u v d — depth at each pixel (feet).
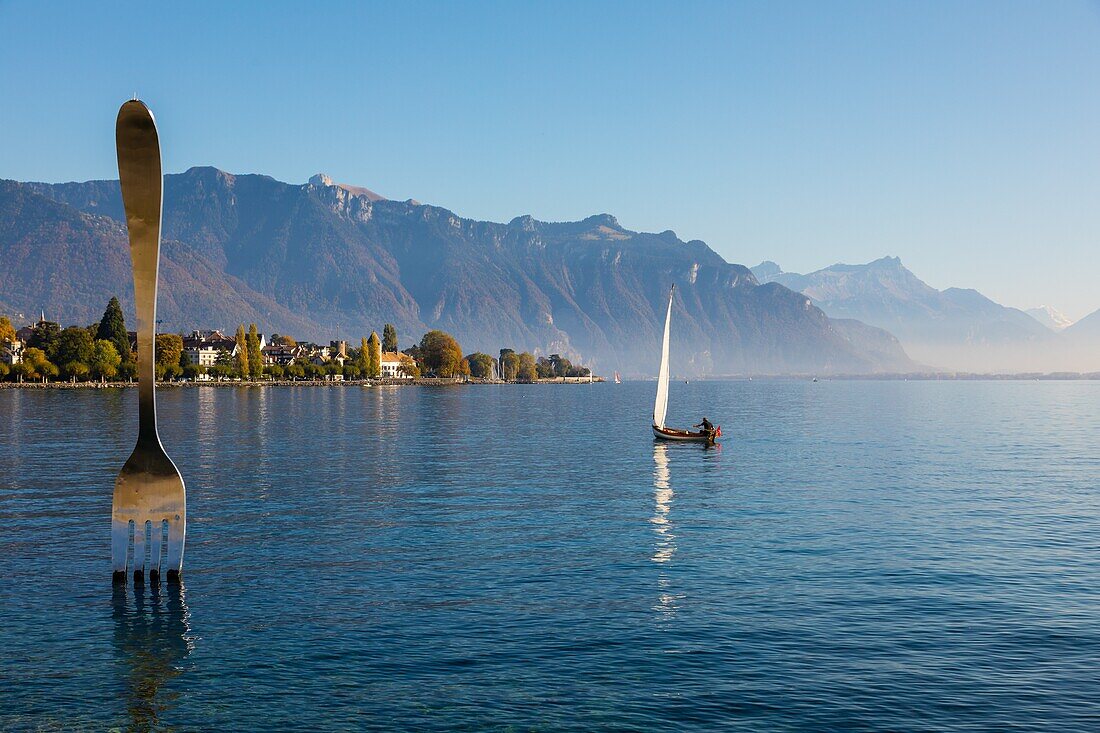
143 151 79.66
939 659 81.51
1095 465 244.42
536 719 68.90
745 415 556.51
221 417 435.94
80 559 116.26
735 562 118.11
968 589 104.73
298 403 623.36
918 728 67.67
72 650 82.58
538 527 142.61
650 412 574.56
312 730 67.15
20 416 417.49
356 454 260.62
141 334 91.91
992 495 182.50
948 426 435.53
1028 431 397.60
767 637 87.20
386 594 101.40
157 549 104.12
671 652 82.94
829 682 76.18
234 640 85.35
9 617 91.76
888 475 218.38
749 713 70.08
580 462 247.09
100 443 280.92
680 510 160.86
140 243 84.23
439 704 71.46
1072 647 84.69
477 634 87.56
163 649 82.89
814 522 148.87
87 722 68.23
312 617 92.38
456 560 118.52
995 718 69.36
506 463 241.96
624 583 106.93
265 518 149.48
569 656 81.82
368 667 78.89
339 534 135.54
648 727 67.67
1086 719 69.15
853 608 96.78
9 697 72.54
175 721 68.49
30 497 168.96
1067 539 134.31
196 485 189.98
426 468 226.38
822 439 344.90
